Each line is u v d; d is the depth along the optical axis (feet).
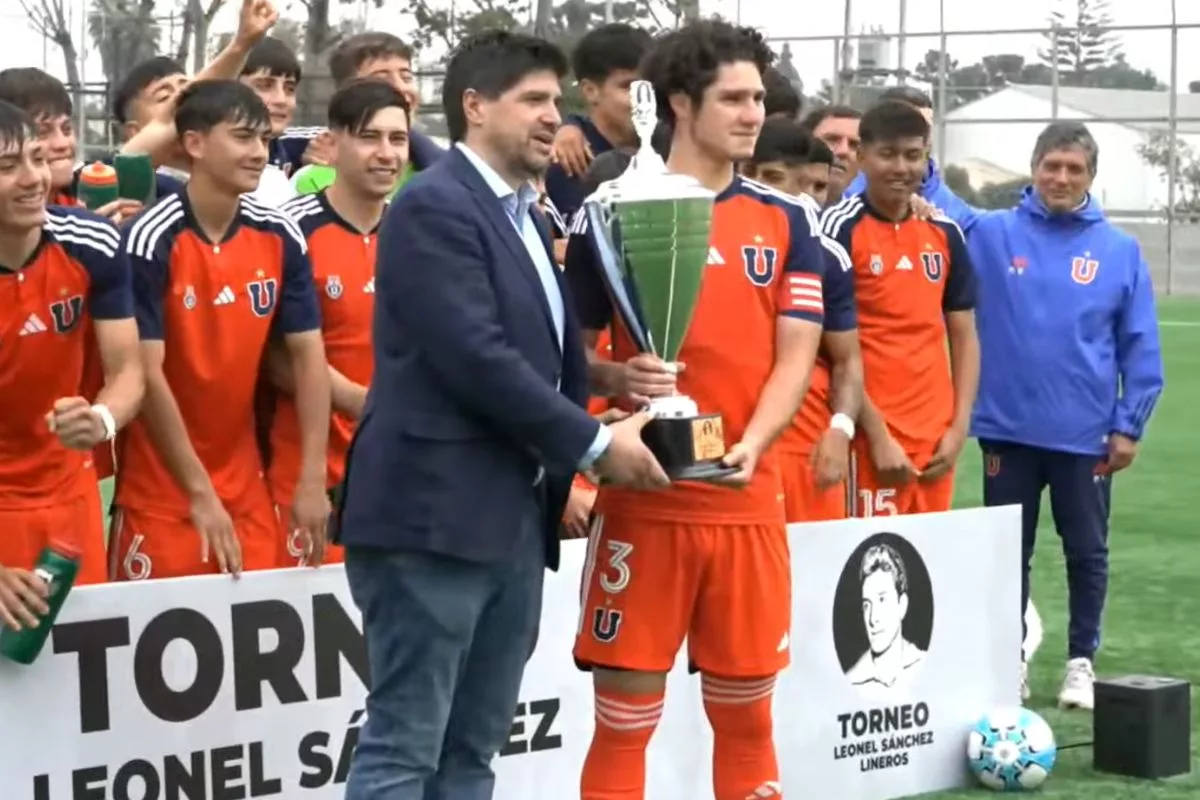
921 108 22.91
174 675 13.84
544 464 12.29
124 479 15.97
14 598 12.76
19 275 13.89
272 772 14.35
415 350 12.07
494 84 12.27
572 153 18.48
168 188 18.16
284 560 16.90
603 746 14.15
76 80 73.36
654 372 13.24
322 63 63.77
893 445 18.57
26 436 14.56
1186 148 100.63
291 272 15.94
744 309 13.89
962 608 17.81
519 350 12.18
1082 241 21.12
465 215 12.01
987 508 18.02
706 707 14.40
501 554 12.20
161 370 15.17
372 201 17.46
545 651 15.64
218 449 16.03
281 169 21.45
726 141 13.76
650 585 13.79
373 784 12.25
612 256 13.35
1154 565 30.22
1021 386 21.11
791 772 16.58
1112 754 18.02
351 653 14.71
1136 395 20.99
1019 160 101.45
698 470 13.14
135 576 15.81
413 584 12.08
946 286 19.58
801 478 18.92
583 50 18.93
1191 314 85.97
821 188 20.13
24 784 13.19
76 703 13.41
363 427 12.34
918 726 17.48
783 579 14.19
